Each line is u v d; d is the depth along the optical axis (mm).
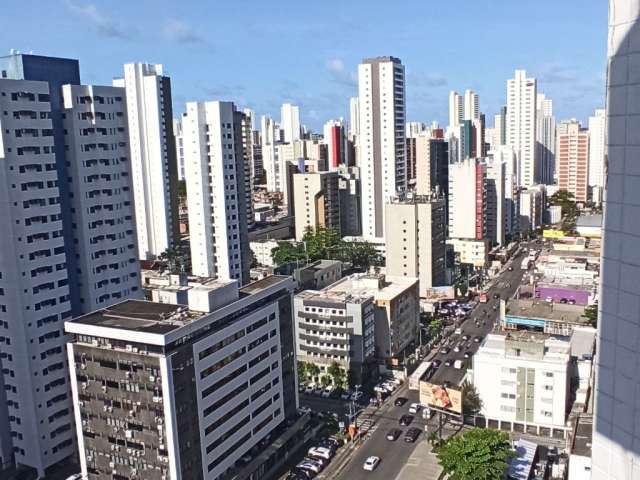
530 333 166500
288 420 132500
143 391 100688
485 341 150375
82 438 108562
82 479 113500
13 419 124500
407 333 184875
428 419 143750
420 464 124562
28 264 119438
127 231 143375
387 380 166125
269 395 125188
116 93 139000
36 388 121625
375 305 172750
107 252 138875
